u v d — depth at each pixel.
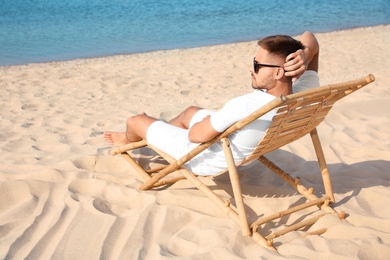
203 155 3.30
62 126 5.46
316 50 3.33
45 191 3.62
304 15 17.53
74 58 10.84
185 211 3.33
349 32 14.13
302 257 2.80
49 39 12.98
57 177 3.77
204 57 10.59
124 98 7.18
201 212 3.39
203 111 3.57
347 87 2.96
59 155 4.36
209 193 3.28
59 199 3.53
